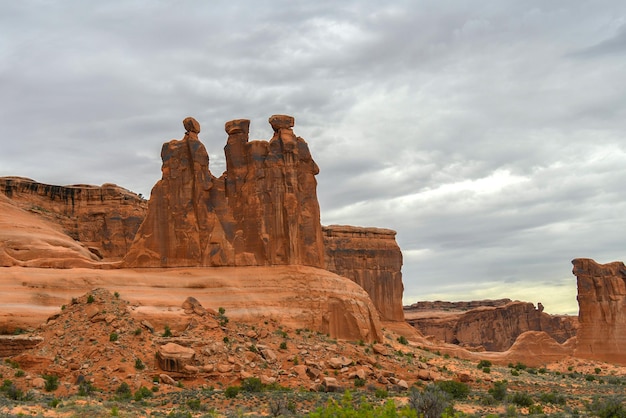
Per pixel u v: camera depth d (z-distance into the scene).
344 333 97.75
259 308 94.56
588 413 75.75
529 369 118.50
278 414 65.00
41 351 78.06
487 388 90.19
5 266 97.31
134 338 79.56
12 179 146.25
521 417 70.56
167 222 102.88
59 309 89.75
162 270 100.88
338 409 49.09
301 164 106.19
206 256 101.50
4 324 85.62
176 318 87.69
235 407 68.56
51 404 63.22
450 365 101.12
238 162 106.19
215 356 80.25
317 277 99.62
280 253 101.94
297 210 103.62
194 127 106.69
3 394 66.19
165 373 76.62
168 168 104.62
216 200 104.88
